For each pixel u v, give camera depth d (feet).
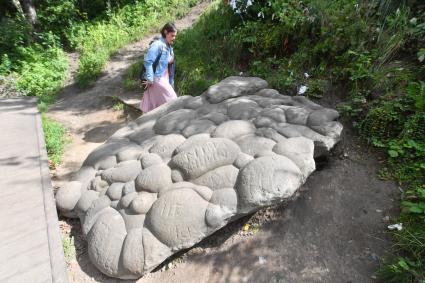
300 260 8.22
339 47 13.37
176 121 11.50
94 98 19.56
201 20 22.06
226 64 16.87
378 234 8.34
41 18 33.17
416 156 9.52
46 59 25.75
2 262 7.48
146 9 32.48
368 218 8.75
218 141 9.52
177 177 9.27
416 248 7.51
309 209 9.28
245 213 8.39
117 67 23.12
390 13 13.65
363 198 9.25
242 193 8.25
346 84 12.51
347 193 9.48
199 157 9.23
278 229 8.96
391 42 12.35
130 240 8.36
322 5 14.88
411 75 11.30
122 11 33.88
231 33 17.62
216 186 8.77
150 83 13.53
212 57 17.66
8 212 8.95
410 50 12.43
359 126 10.94
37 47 27.78
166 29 13.25
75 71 24.99
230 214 8.21
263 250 8.59
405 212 8.32
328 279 7.76
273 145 9.35
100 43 27.71
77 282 8.53
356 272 7.76
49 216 8.82
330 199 9.43
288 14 15.67
